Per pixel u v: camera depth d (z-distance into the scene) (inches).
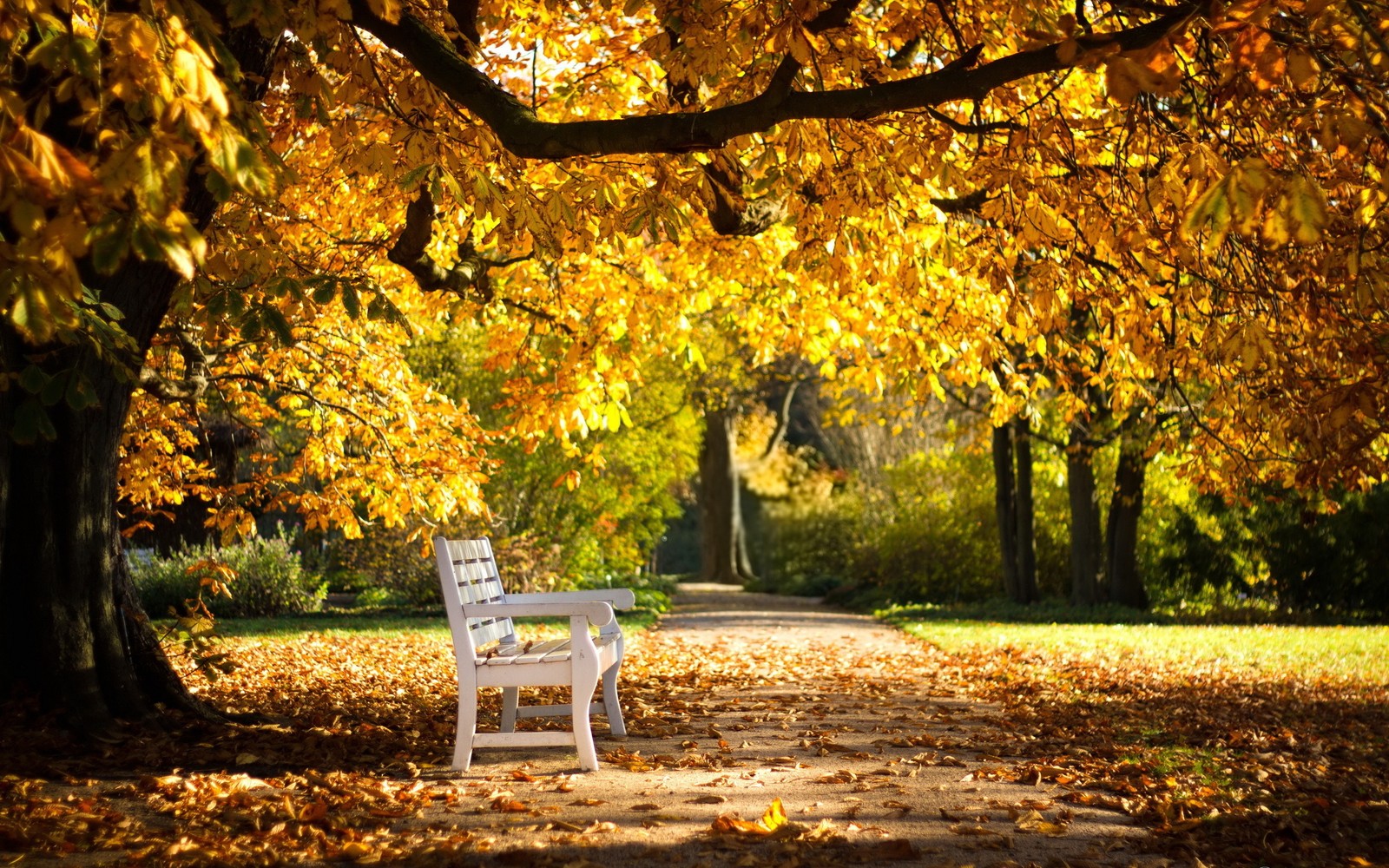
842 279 236.1
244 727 231.5
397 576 749.9
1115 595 789.2
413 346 738.8
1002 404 341.1
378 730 243.8
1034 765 220.5
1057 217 229.9
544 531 783.7
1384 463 216.2
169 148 109.0
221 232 234.8
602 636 251.6
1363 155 177.9
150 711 224.1
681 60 225.5
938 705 323.9
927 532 956.0
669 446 916.0
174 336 330.6
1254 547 792.3
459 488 387.2
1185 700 353.1
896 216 231.8
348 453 483.2
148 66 115.3
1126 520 781.9
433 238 346.0
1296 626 692.1
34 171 98.5
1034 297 229.9
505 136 184.7
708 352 968.9
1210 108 199.9
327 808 168.4
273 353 376.2
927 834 163.6
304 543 869.2
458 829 161.2
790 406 1763.0
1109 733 276.1
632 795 187.0
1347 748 267.9
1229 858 155.2
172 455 408.5
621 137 179.2
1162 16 159.5
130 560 684.1
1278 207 121.9
